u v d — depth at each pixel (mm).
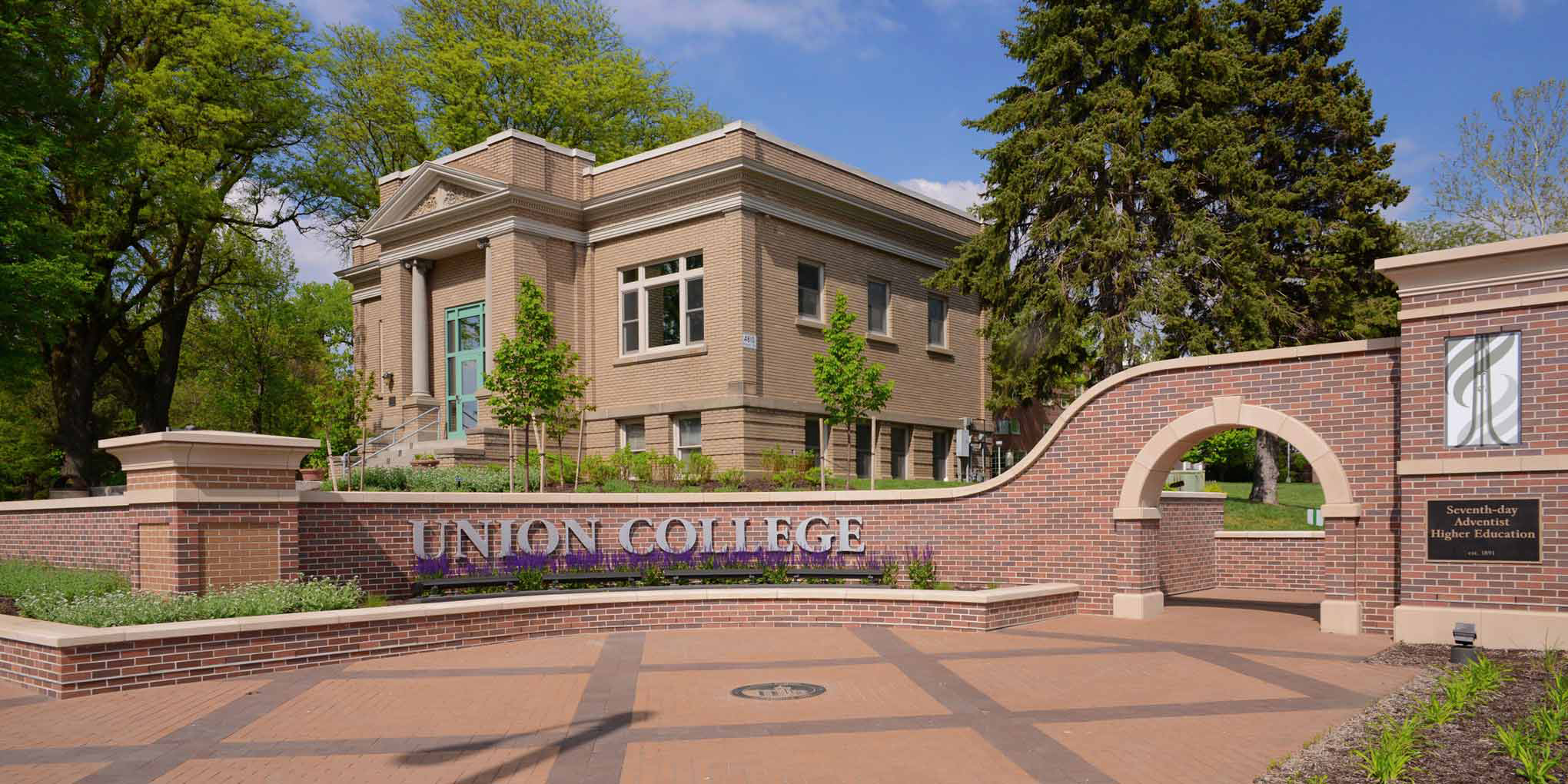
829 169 28000
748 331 25031
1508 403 12156
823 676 10992
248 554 13438
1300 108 30062
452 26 41812
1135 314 26391
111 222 30328
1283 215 26969
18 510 16719
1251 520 25531
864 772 7336
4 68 24219
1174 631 14125
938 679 10711
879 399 22344
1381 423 13625
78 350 32438
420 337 29797
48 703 9914
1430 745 7535
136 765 7691
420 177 28891
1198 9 27031
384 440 30297
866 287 29203
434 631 12906
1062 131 27141
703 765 7555
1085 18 28125
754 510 18281
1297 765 7242
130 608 11836
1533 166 34594
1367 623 13570
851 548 17922
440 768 7555
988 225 30031
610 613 14578
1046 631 14188
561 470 22094
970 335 33219
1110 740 8125
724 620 14992
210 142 30703
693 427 26094
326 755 7926
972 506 17109
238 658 11266
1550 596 11766
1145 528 15688
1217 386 14961
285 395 46500
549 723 8906
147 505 13359
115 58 31938
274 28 32719
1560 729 7621
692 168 26141
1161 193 25969
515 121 41656
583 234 28188
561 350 20922
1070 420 16266
